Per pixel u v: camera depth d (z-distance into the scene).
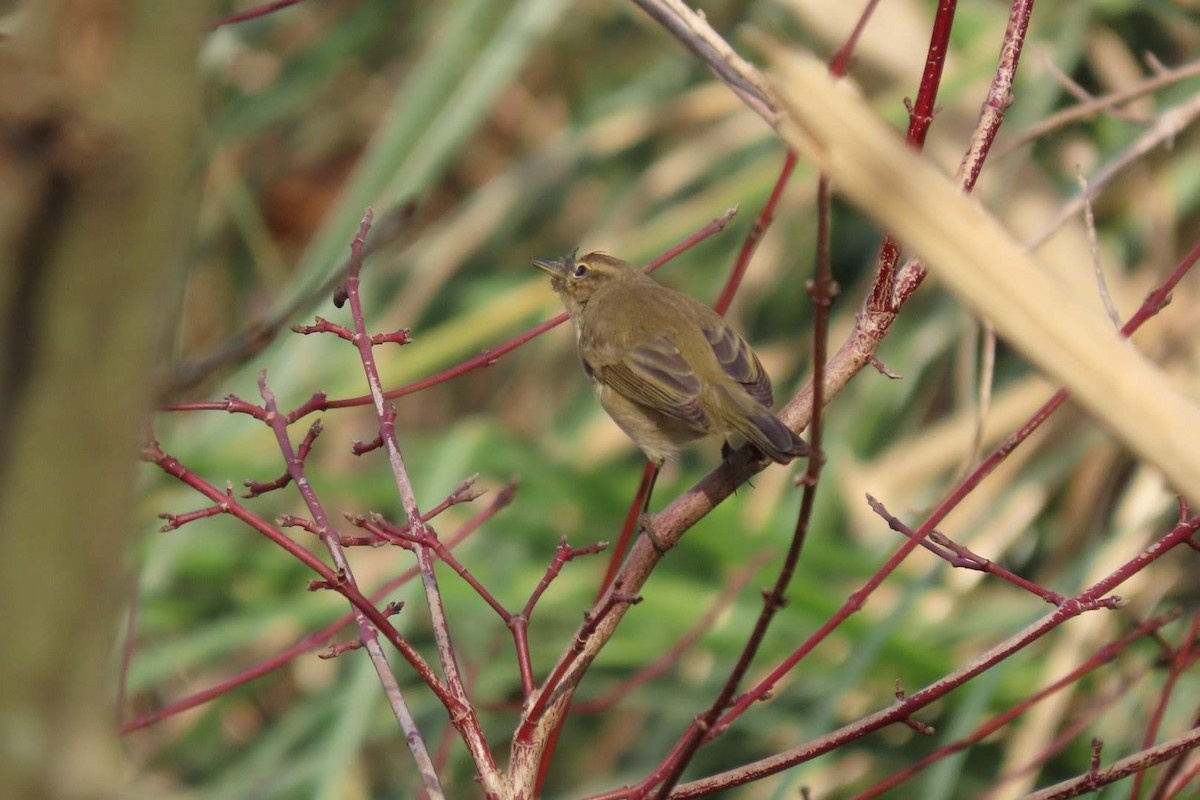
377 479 11.80
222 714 12.84
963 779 10.77
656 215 15.43
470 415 15.70
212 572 12.28
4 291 2.57
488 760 5.79
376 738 12.18
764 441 6.92
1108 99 8.14
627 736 12.80
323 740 11.77
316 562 5.83
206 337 15.52
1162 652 8.42
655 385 9.09
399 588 10.18
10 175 2.52
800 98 3.81
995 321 3.85
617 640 11.68
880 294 6.60
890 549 11.85
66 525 2.70
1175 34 12.77
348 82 16.70
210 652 11.31
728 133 14.71
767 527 12.08
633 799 5.94
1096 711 8.32
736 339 9.28
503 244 16.06
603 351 9.52
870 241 14.52
